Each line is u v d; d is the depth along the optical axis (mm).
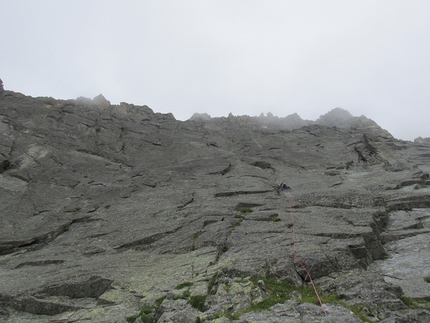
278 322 10188
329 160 44906
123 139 46938
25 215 24406
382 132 73375
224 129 68062
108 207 26266
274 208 24297
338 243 16453
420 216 22297
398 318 10539
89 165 35875
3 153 33625
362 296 12188
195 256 16312
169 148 45594
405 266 15578
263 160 42875
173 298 12234
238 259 14852
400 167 38656
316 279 13883
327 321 10164
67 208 25922
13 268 17531
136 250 18906
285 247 16062
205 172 35562
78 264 17047
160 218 22938
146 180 32469
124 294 13109
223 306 11289
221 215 22484
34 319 12617
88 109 54969
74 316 12102
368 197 24969
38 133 40094
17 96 54750
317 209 23609
